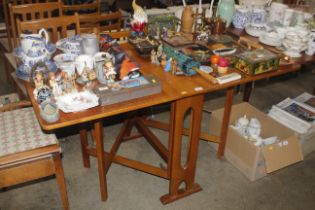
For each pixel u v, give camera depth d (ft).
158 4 11.73
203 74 5.24
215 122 7.34
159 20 6.82
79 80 4.83
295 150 6.70
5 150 4.83
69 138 7.89
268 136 7.50
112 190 6.42
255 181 6.81
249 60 5.30
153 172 6.23
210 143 7.73
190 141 5.77
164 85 5.00
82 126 6.35
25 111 5.79
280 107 8.06
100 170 5.72
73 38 5.48
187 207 6.12
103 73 4.77
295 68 5.77
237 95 10.18
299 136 7.11
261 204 6.26
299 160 6.79
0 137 5.09
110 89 4.48
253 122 7.20
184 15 6.60
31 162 4.88
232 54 5.83
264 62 5.32
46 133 5.20
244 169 6.85
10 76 9.32
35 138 5.10
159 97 4.67
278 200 6.37
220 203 6.23
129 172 6.91
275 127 7.26
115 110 4.31
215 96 9.98
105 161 6.16
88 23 7.87
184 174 6.07
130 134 7.91
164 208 6.07
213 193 6.46
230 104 6.57
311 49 6.39
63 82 4.59
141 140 7.93
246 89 8.91
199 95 5.26
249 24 7.51
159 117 8.87
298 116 7.68
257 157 6.40
